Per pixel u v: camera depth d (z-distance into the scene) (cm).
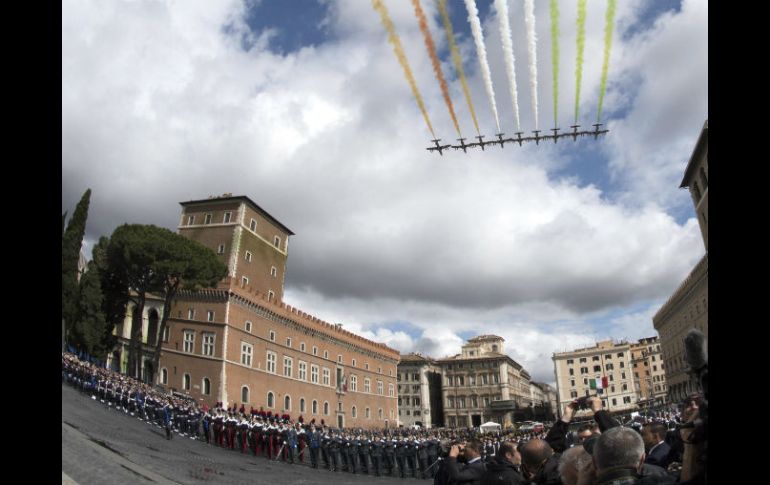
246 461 3222
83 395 4269
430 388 13788
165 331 6956
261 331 7225
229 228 8181
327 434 3953
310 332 8438
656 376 15388
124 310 6994
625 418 4256
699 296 6694
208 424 3891
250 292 7012
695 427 332
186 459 2681
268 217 9088
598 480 384
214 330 6569
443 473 1030
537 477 620
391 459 3503
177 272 6191
